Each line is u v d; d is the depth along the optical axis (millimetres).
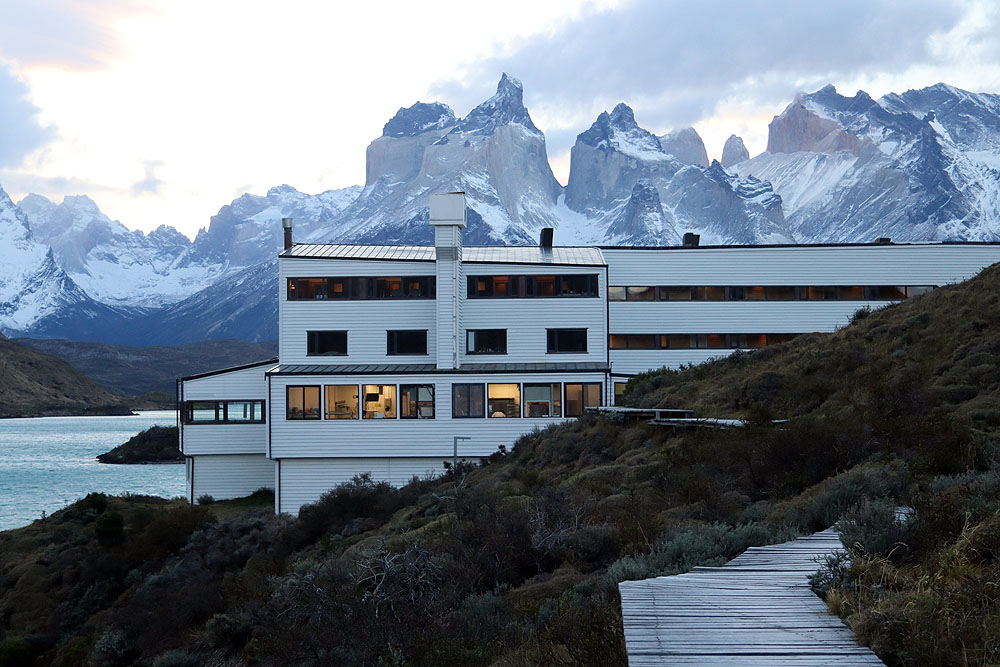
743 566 13898
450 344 59344
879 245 67125
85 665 36656
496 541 22719
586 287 62375
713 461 27547
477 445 57438
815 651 9398
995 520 12219
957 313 44125
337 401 57719
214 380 63656
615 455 39656
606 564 20562
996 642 9086
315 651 18016
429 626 17344
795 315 66688
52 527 59562
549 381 58031
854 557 12375
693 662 9086
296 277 61656
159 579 43406
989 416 28438
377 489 48469
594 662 11031
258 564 40781
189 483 64625
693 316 66562
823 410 36281
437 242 59938
